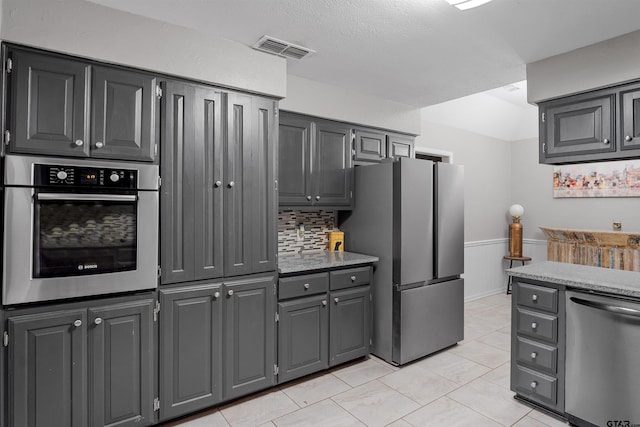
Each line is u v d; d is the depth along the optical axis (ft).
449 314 10.76
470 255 16.58
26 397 5.65
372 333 10.34
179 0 6.10
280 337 8.34
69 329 5.98
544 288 7.29
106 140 6.24
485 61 8.68
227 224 7.59
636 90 7.22
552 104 8.54
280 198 9.33
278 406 7.74
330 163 10.40
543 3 6.15
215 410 7.57
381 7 6.35
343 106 10.60
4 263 5.45
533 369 7.52
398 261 9.62
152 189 6.68
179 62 6.96
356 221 10.96
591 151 7.85
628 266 13.89
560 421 7.13
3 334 5.52
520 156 18.29
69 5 5.92
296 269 8.55
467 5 5.92
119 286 6.36
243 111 7.83
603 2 6.09
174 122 6.96
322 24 6.95
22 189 5.57
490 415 7.38
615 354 6.30
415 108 12.58
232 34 7.34
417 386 8.63
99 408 6.21
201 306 7.25
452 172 10.77
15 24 5.52
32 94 5.68
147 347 6.67
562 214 16.74
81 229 6.03
